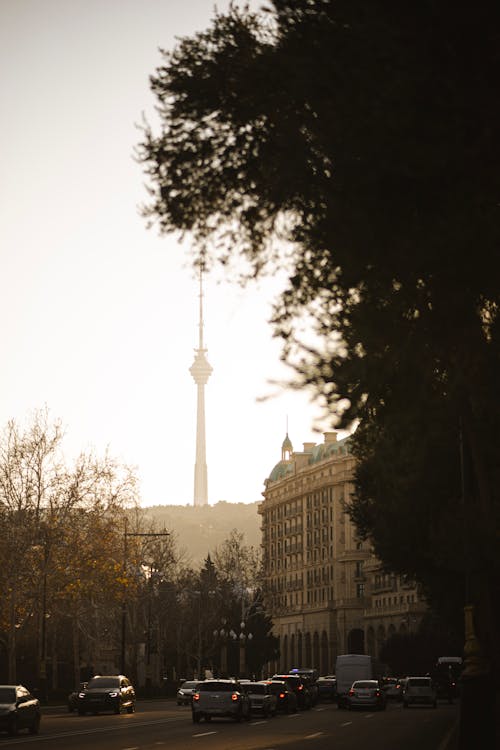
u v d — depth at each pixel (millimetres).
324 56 12938
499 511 29188
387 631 160500
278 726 43750
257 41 15375
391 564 49156
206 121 15484
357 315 14398
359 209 13102
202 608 127688
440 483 36562
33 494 80500
